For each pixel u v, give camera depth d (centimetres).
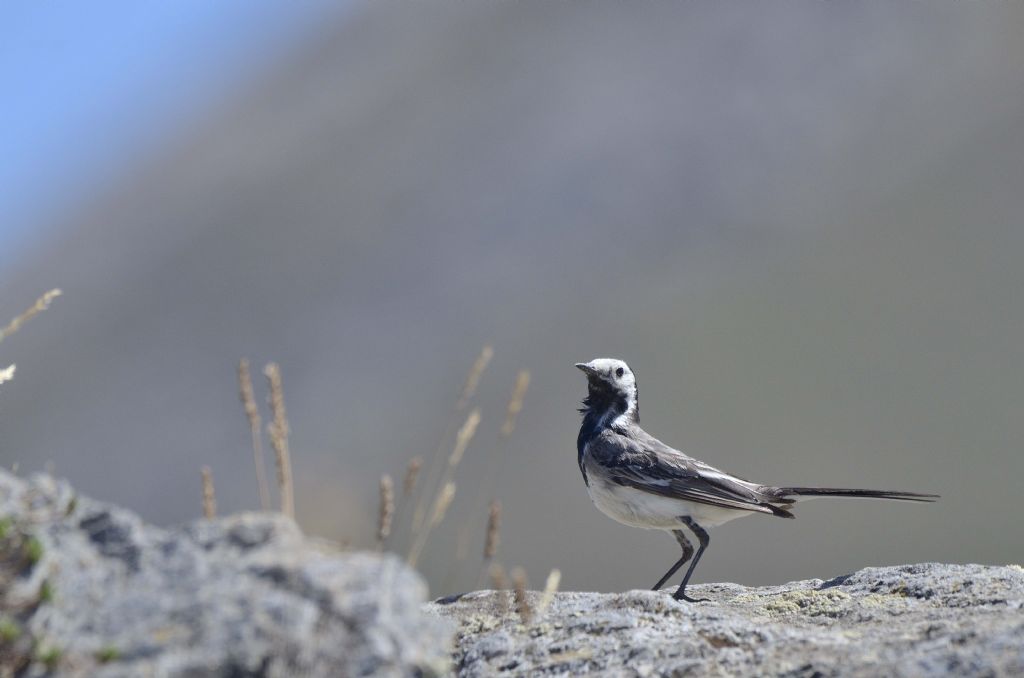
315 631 502
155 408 5662
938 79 7650
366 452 4500
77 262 8456
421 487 3691
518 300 6194
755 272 5703
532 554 3244
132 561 536
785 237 6156
